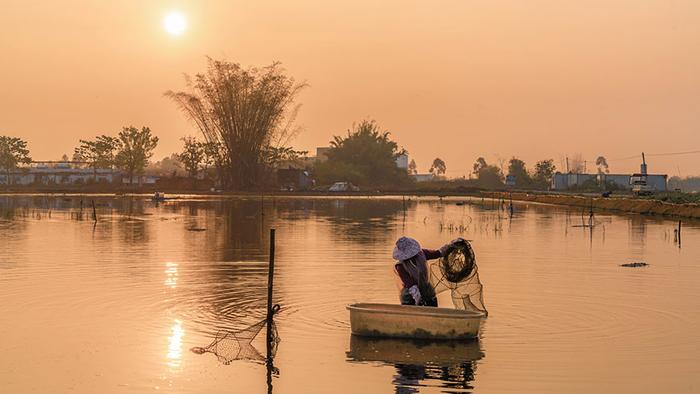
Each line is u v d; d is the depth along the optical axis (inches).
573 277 851.4
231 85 4104.3
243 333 566.9
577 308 668.1
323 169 4950.8
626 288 775.7
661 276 860.6
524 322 613.0
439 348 534.3
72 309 657.0
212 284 789.2
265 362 499.5
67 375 473.1
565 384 456.1
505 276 858.8
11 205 2468.0
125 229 1509.6
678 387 450.6
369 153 5541.3
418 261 610.9
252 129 4111.7
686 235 1423.5
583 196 3213.6
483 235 1427.2
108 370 482.9
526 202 3105.3
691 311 656.4
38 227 1551.4
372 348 533.0
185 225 1625.2
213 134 4200.3
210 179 4338.1
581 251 1132.5
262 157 4165.8
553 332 579.8
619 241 1301.7
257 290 753.0
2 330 581.0
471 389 447.8
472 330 555.5
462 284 631.2
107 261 978.7
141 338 557.9
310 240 1298.0
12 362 500.1
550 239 1341.0
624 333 576.1
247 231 1478.8
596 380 462.9
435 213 2180.1
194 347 534.9
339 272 881.5
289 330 584.4
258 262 975.6
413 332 556.1
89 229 1504.7
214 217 1905.8
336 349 531.2
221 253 1081.4
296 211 2224.4
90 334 569.3
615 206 2437.3
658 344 544.4
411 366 491.2
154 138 4726.9
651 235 1424.7
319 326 597.3
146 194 3560.5
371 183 5418.3
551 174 5462.6
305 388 450.9
